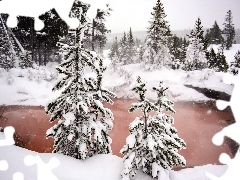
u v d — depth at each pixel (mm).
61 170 5199
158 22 28641
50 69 24406
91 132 6141
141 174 5820
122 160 6250
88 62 5820
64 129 6254
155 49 28734
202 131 13797
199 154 11250
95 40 20812
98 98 6406
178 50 40906
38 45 25172
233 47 34906
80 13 4500
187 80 22797
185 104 19016
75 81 5988
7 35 22016
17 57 23531
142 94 5535
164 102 6188
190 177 7688
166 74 25234
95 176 5395
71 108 5871
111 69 26844
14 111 15469
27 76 20078
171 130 6023
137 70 26766
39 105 16953
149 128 5898
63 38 17078
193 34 31609
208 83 21344
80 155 6238
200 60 31484
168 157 5719
